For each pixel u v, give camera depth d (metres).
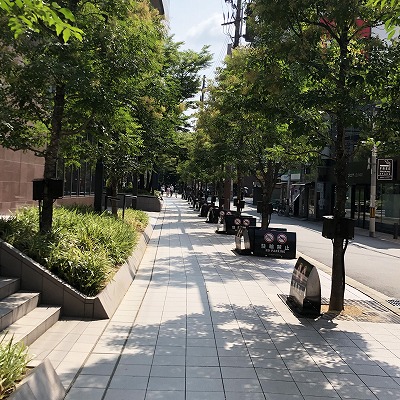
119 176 17.33
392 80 7.79
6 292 6.84
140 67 9.16
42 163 19.39
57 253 7.98
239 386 5.06
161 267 12.40
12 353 4.07
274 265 13.47
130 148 11.88
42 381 3.97
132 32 9.17
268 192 17.56
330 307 8.73
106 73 8.88
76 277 7.66
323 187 39.47
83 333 6.53
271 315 8.07
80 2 8.99
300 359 6.01
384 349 6.56
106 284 8.18
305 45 7.96
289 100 8.02
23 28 4.48
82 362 5.47
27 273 7.32
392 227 29.47
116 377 5.13
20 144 8.98
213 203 34.25
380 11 7.48
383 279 13.23
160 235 20.55
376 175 27.66
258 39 9.25
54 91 9.48
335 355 6.23
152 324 7.21
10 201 16.42
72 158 11.77
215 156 18.78
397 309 9.06
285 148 11.21
